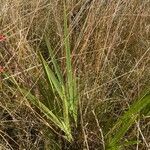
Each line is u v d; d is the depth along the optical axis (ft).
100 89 3.58
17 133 3.43
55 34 4.32
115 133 3.23
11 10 4.12
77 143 3.29
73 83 3.33
